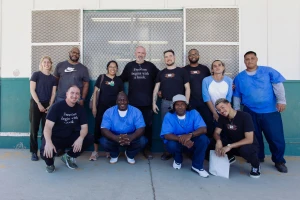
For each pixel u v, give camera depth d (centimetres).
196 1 418
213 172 313
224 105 303
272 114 342
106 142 338
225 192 264
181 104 314
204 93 366
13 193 258
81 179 296
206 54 421
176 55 425
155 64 426
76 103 321
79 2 423
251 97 345
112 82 379
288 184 288
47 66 365
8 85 426
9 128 427
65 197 250
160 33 425
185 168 337
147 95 385
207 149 348
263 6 410
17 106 426
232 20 417
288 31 407
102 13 427
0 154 393
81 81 398
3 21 425
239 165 353
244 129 305
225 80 363
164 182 289
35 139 366
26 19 426
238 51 415
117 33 427
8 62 427
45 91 365
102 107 376
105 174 313
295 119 404
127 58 428
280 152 334
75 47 404
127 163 357
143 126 341
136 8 420
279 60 408
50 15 428
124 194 258
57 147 322
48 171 316
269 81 343
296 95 405
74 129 322
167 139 319
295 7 405
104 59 428
